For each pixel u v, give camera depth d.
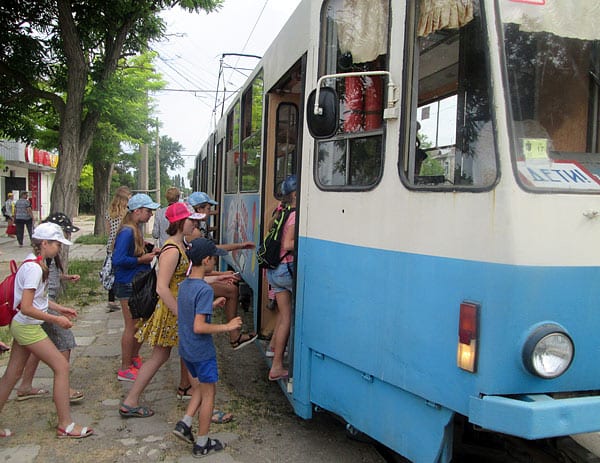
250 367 6.00
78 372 5.71
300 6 4.34
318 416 4.64
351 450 4.05
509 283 2.51
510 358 2.52
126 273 5.31
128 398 4.58
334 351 3.55
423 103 2.97
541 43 2.72
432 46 2.92
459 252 2.71
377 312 3.19
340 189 3.53
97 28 9.72
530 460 3.31
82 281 10.77
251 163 6.59
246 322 7.88
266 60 5.72
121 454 3.96
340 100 3.55
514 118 2.61
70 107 9.27
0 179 31.31
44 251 4.07
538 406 2.42
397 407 3.08
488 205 2.59
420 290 2.90
